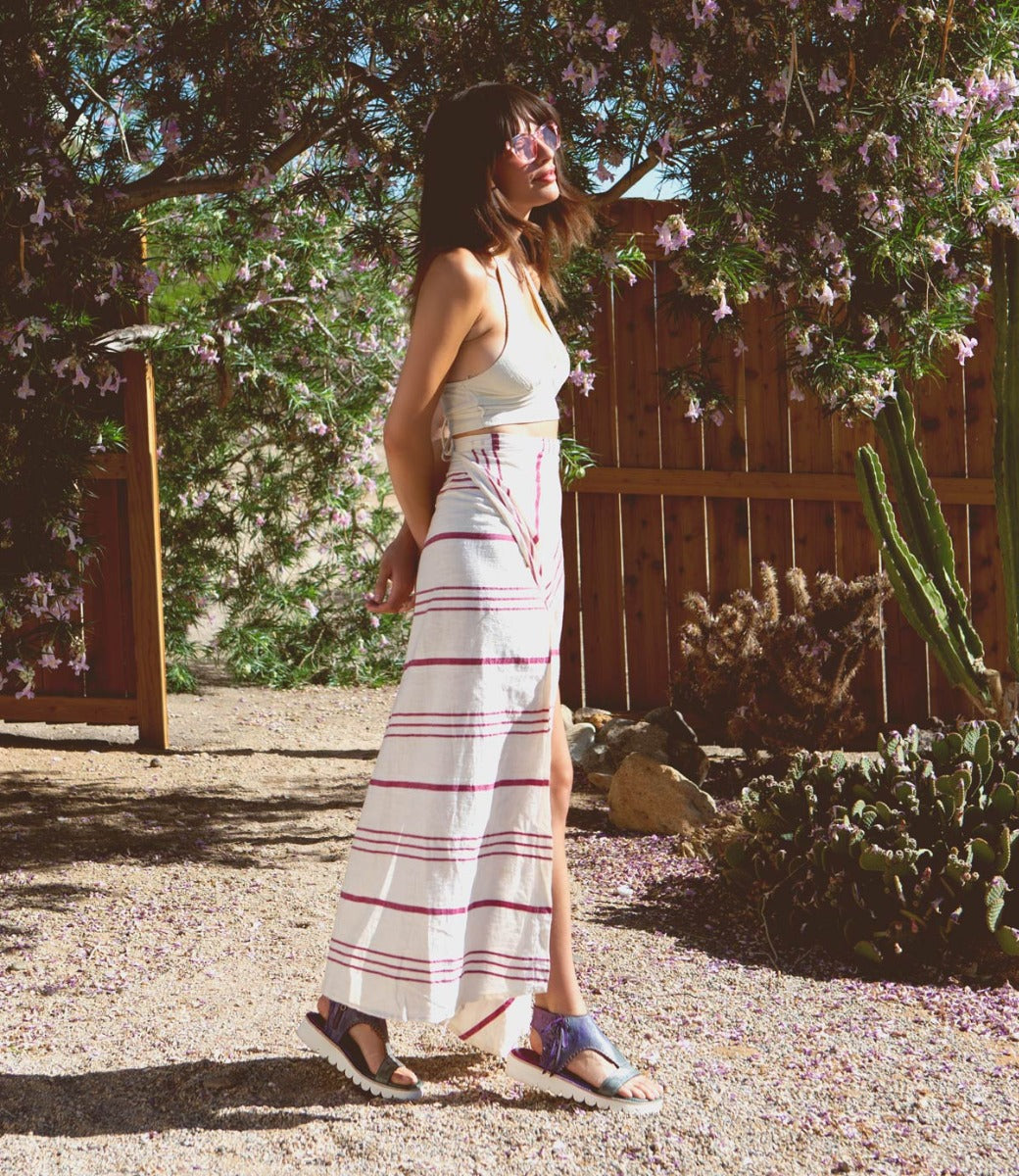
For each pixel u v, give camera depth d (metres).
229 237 7.35
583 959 3.44
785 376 6.36
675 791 4.86
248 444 8.62
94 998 3.13
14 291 5.02
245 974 3.32
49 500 5.41
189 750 6.45
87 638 6.53
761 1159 2.32
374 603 2.68
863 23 4.23
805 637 5.52
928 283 4.73
